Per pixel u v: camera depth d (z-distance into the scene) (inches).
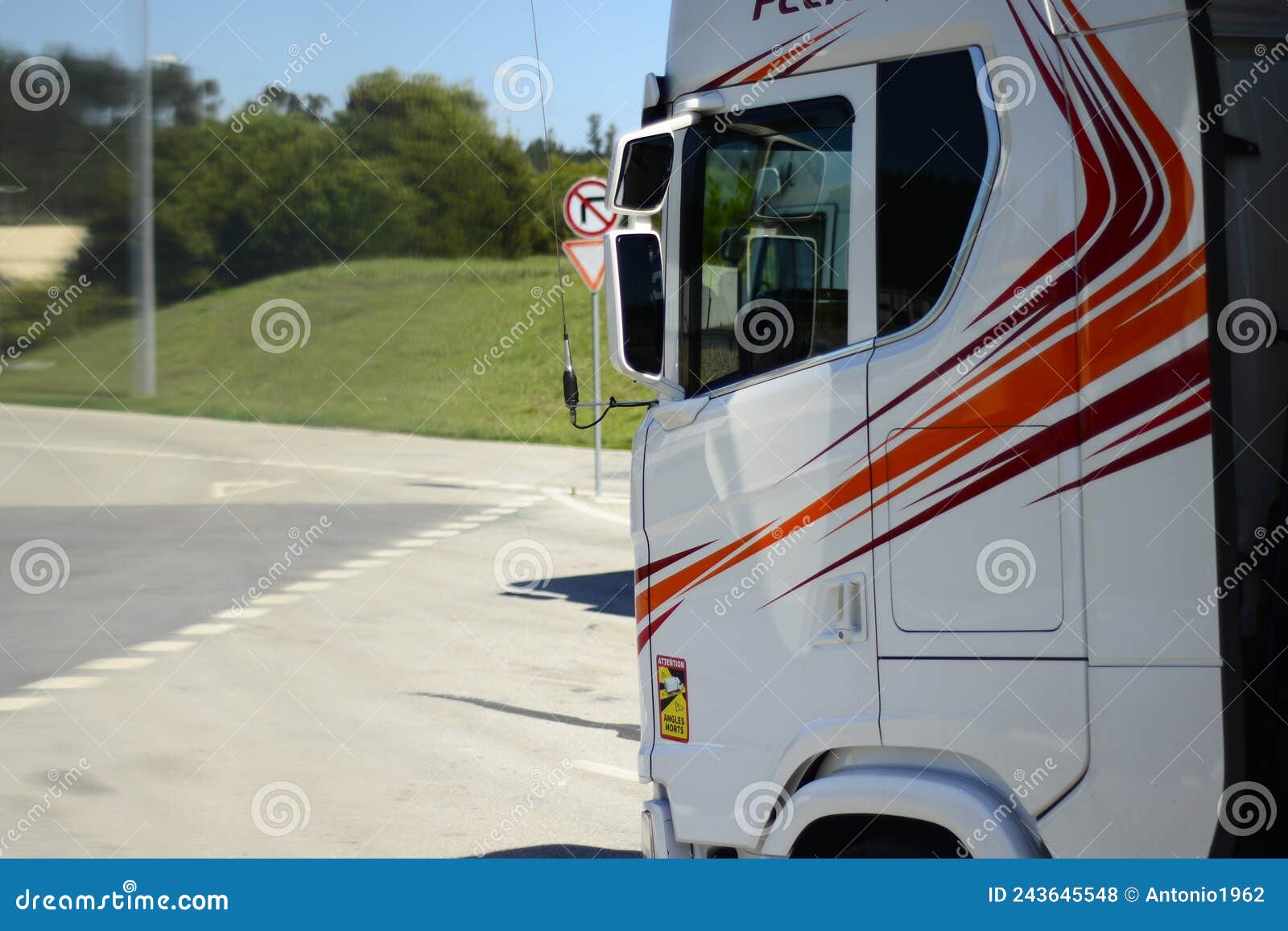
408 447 1216.8
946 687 167.8
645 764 201.5
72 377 1823.3
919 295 171.6
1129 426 157.4
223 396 1637.6
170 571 630.5
